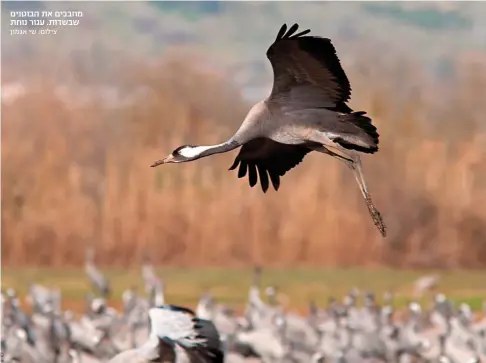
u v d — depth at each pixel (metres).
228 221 33.53
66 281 30.16
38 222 33.97
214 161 34.25
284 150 9.57
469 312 23.61
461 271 34.03
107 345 19.34
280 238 33.25
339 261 33.34
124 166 35.22
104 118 37.34
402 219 34.84
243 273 31.73
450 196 35.50
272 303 25.89
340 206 33.78
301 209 33.47
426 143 36.88
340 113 8.84
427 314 24.48
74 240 33.72
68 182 34.78
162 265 33.00
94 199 34.12
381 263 33.88
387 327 20.98
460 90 39.34
